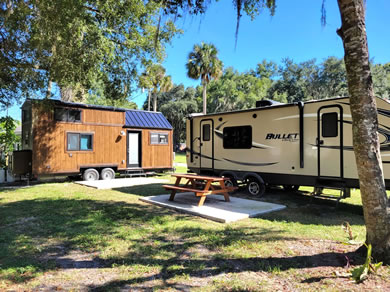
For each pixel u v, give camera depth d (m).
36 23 7.74
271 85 46.91
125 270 3.14
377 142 3.12
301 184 6.87
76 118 11.13
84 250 3.75
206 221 5.15
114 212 5.79
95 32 9.09
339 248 3.68
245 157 8.11
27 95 9.09
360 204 6.96
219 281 2.87
